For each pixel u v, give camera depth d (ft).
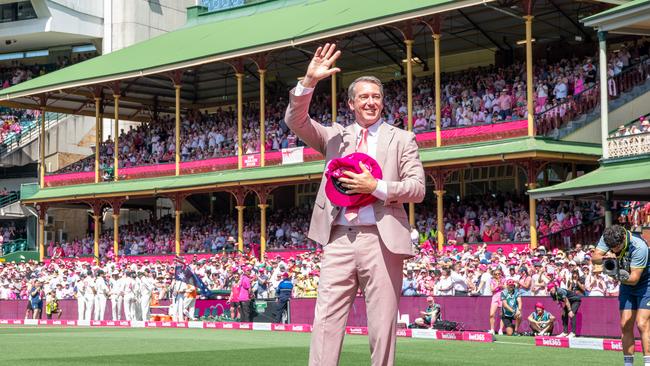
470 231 109.70
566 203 106.42
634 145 90.27
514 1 106.93
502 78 122.21
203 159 143.13
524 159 105.40
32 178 198.59
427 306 83.30
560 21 125.59
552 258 85.30
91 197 153.38
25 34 206.08
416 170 22.13
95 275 127.13
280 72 163.22
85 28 207.92
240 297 99.09
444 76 135.03
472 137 111.65
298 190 156.25
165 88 172.55
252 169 135.74
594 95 108.17
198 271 119.55
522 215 105.29
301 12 144.77
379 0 130.21
